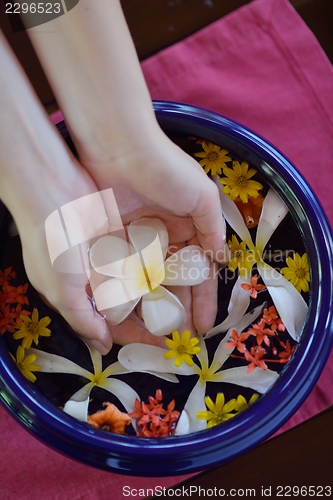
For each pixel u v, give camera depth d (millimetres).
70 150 674
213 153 688
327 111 771
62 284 644
